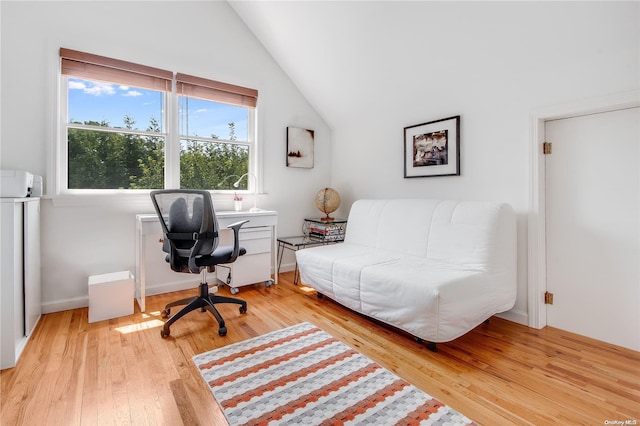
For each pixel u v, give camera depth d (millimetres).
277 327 2215
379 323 2293
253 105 3426
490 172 2436
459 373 1638
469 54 2406
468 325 1918
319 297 2820
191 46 3016
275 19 3096
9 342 1659
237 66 3305
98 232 2615
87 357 1775
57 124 2422
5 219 1665
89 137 2619
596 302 2014
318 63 3332
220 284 3186
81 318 2334
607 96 1827
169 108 2930
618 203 1904
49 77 2377
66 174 2514
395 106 3209
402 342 1991
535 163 2162
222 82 3197
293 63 3498
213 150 3248
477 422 1279
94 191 2646
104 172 2691
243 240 2984
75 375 1596
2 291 1651
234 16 3285
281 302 2729
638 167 1827
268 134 3557
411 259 2443
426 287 1798
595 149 1983
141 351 1852
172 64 2912
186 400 1417
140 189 2844
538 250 2186
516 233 2270
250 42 3398
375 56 2908
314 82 3600
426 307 1786
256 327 2211
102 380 1558
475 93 2508
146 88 2803
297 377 1596
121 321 2289
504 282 2158
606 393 1469
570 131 2084
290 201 3773
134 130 2799
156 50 2828
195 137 3121
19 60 2283
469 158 2574
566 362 1745
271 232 3201
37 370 1636
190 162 3104
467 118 2574
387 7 2463
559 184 2148
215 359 1767
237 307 2596
